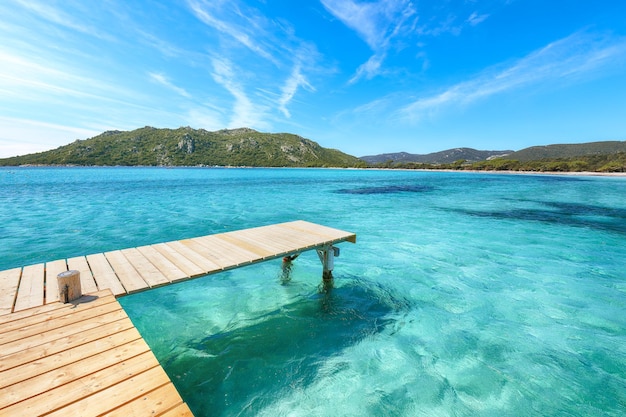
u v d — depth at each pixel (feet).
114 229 47.24
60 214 59.77
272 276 29.22
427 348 17.80
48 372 9.62
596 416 12.81
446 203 82.94
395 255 36.04
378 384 14.84
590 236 45.73
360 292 25.67
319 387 14.64
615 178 206.90
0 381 9.11
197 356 17.04
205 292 25.61
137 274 17.46
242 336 19.06
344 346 17.99
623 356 16.94
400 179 199.72
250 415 13.01
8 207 67.77
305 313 22.03
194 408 13.35
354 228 50.78
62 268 18.26
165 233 44.93
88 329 12.16
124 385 9.20
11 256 34.06
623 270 30.86
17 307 13.69
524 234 46.80
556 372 15.65
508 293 25.48
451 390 14.40
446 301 24.04
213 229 47.85
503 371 15.75
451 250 38.11
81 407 8.29
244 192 107.45
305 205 76.95
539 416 12.84
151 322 20.81
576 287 26.71
